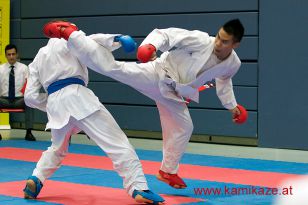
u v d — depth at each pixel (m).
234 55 5.27
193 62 5.16
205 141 10.83
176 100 5.38
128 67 5.21
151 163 8.05
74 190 5.87
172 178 5.67
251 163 8.08
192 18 10.80
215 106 10.62
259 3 10.10
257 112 10.25
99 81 12.02
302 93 9.77
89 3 12.02
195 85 5.34
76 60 5.33
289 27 9.84
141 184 5.01
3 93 10.95
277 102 10.02
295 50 9.80
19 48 13.14
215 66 5.19
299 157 8.82
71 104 5.22
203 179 6.66
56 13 12.52
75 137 11.69
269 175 6.97
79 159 8.38
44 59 5.39
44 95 5.57
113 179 6.58
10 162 8.05
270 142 10.12
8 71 10.91
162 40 4.86
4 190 5.84
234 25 4.90
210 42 5.11
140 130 11.54
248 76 10.29
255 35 10.19
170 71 5.26
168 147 5.58
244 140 10.41
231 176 6.90
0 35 12.92
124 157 5.05
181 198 5.48
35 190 5.38
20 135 11.94
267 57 10.07
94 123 5.16
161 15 11.17
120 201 5.31
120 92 11.74
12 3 13.16
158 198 5.01
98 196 5.55
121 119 11.77
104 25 11.88
